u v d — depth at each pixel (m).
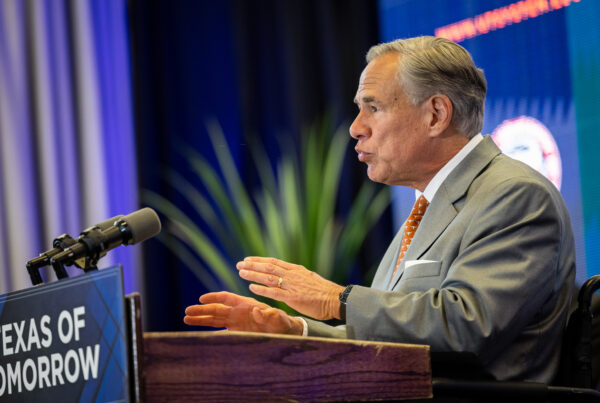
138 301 1.86
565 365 3.18
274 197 9.05
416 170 3.72
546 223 3.14
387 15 9.09
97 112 8.78
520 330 3.04
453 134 3.66
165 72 9.03
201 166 8.92
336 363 2.23
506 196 3.20
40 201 8.49
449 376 2.99
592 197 6.94
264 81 9.36
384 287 3.94
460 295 2.94
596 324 3.23
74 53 8.80
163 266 8.80
